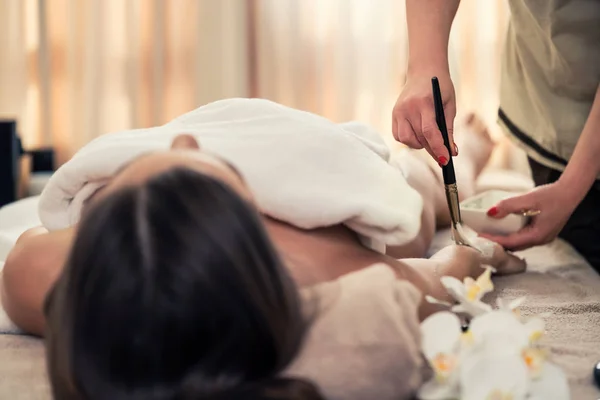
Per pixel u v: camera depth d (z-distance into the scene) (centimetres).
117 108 288
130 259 51
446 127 112
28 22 282
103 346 51
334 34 282
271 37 286
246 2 287
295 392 52
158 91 288
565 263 137
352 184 87
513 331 66
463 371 61
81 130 287
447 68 124
